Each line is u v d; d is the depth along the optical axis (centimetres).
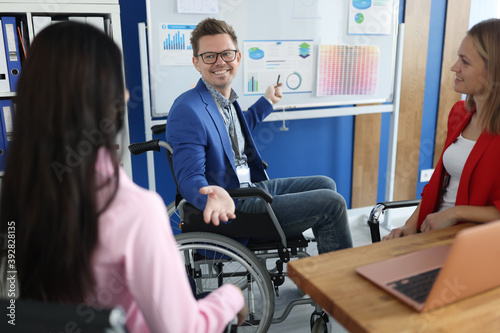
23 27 183
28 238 59
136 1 225
